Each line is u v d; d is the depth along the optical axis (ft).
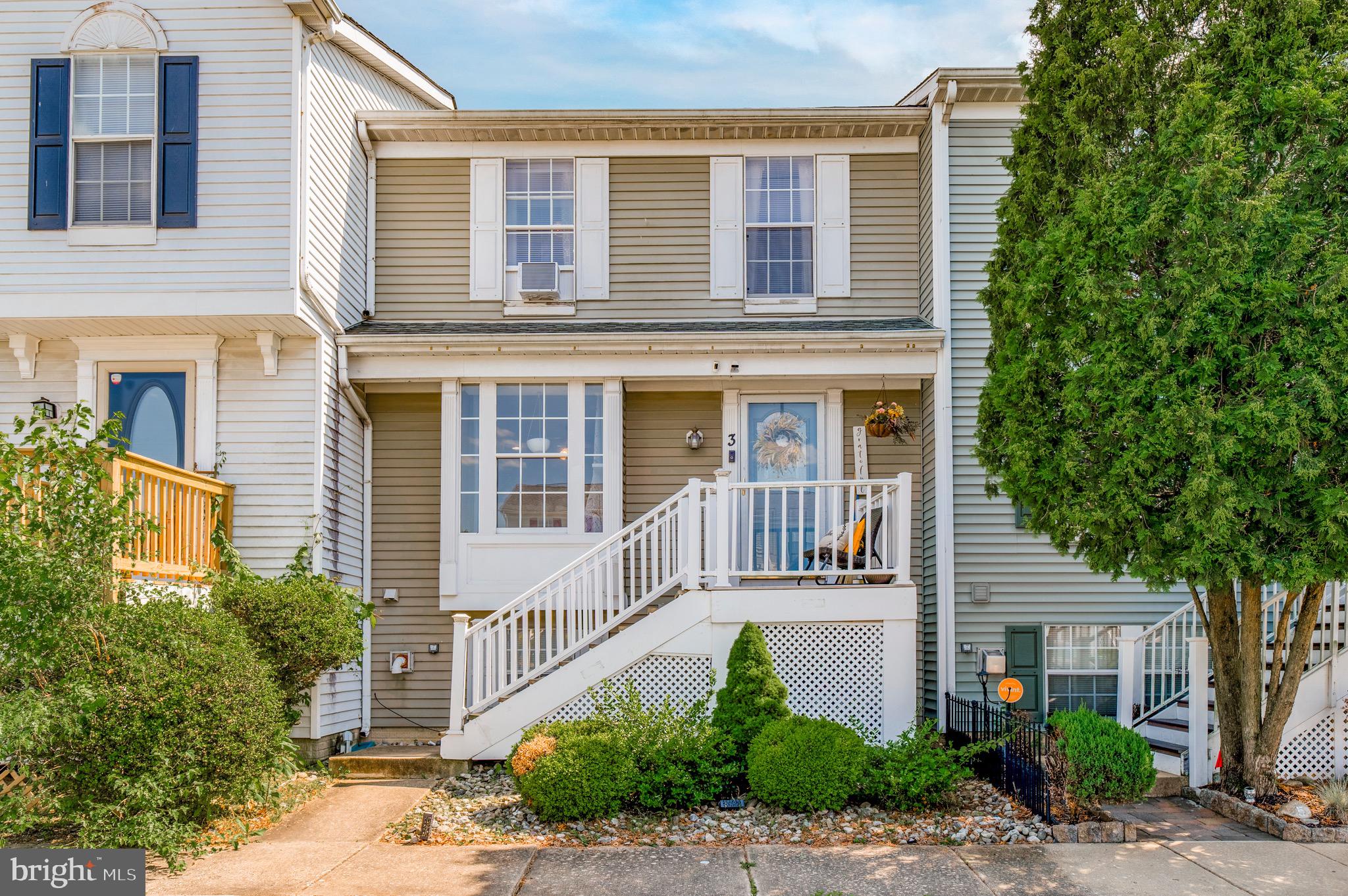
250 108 33.65
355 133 39.22
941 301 37.09
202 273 33.04
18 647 21.25
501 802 27.25
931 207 38.37
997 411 28.09
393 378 36.86
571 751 25.96
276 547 33.81
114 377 35.06
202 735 22.67
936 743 27.45
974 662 36.22
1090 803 25.68
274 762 24.95
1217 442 22.81
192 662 23.44
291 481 34.12
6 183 33.63
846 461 39.42
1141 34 25.44
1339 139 23.31
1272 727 27.02
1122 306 24.43
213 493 32.58
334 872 21.59
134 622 23.49
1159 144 24.47
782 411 39.78
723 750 27.02
